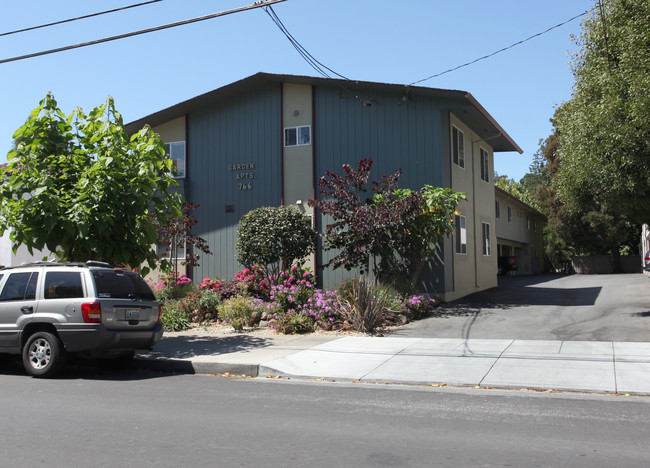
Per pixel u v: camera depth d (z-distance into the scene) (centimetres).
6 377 945
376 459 493
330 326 1379
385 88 1847
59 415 658
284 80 1970
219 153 2088
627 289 2094
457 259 1917
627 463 481
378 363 986
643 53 1230
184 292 1802
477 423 622
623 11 1323
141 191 1157
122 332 945
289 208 1764
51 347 923
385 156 1867
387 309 1418
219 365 985
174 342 1240
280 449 523
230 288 1703
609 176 1284
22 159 1111
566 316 1445
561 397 760
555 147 3928
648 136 1204
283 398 760
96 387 846
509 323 1376
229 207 2056
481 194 2275
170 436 568
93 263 986
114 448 528
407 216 1555
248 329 1426
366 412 676
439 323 1416
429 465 477
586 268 4244
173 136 2161
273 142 2017
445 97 1803
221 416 654
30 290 968
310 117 1973
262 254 1716
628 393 769
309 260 1917
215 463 484
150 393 797
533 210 4122
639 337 1130
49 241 1131
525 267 4334
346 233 1620
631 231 4241
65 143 1161
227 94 2061
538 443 542
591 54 1405
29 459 496
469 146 2131
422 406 709
